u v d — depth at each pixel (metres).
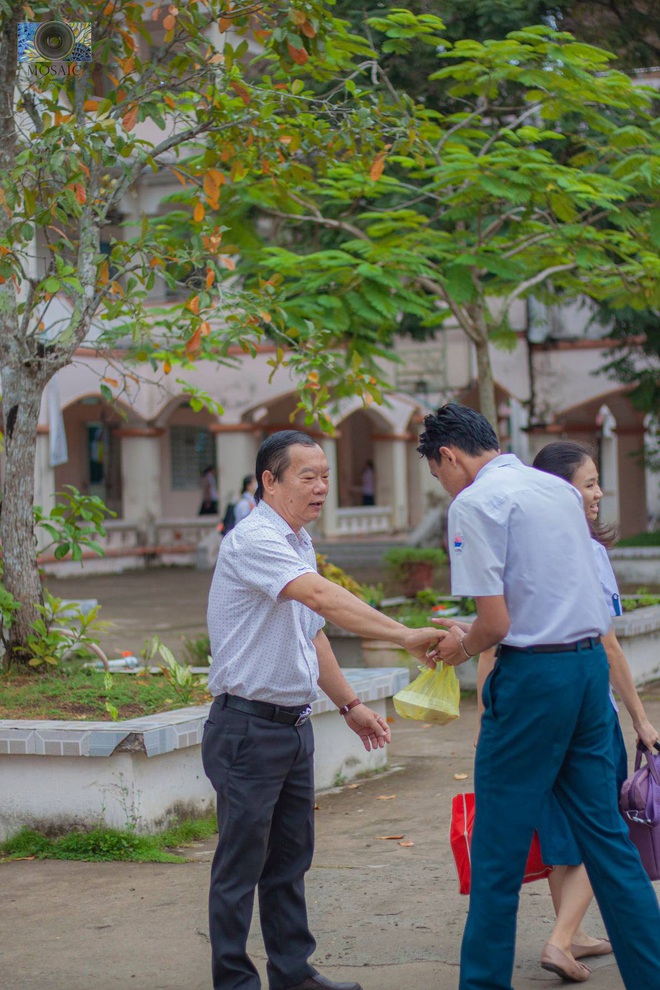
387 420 29.08
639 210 10.94
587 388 20.44
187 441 29.50
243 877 3.65
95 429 28.41
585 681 3.49
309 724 3.85
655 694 10.02
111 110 7.42
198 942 4.44
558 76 9.29
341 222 10.72
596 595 3.58
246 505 15.03
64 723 5.79
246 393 24.33
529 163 9.23
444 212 10.77
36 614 7.16
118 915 4.76
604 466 34.88
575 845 3.83
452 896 4.89
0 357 7.09
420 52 11.05
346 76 11.29
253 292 7.72
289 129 7.73
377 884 5.10
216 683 3.72
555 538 3.52
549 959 3.96
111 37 7.55
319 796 6.83
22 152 6.73
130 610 17.56
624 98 9.72
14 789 5.76
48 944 4.46
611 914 3.50
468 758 7.84
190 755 6.01
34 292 6.93
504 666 3.52
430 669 3.90
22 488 7.13
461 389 21.36
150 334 7.43
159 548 26.33
